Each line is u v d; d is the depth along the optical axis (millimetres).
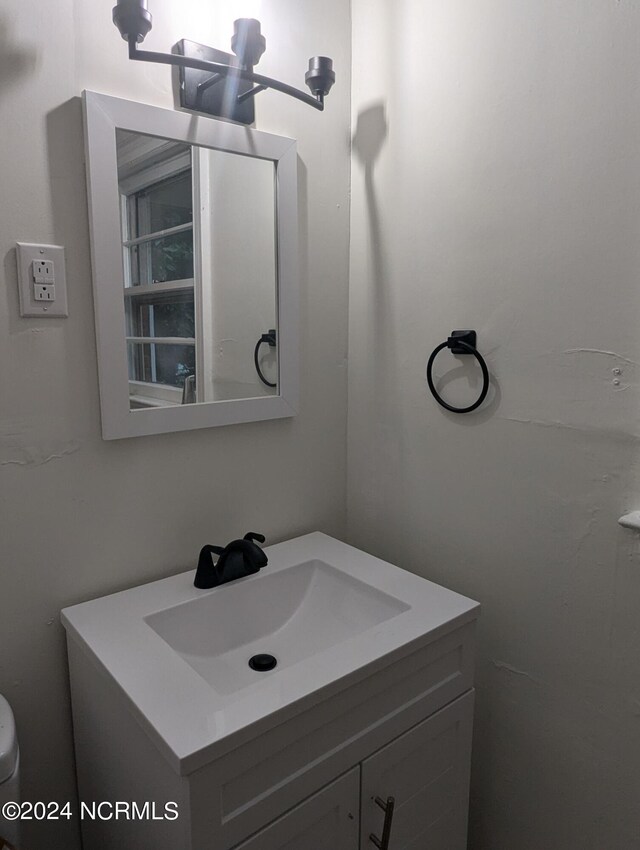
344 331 1516
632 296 975
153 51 1069
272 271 1318
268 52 1267
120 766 938
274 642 1213
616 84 957
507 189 1131
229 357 1271
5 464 1020
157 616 1080
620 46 947
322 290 1446
